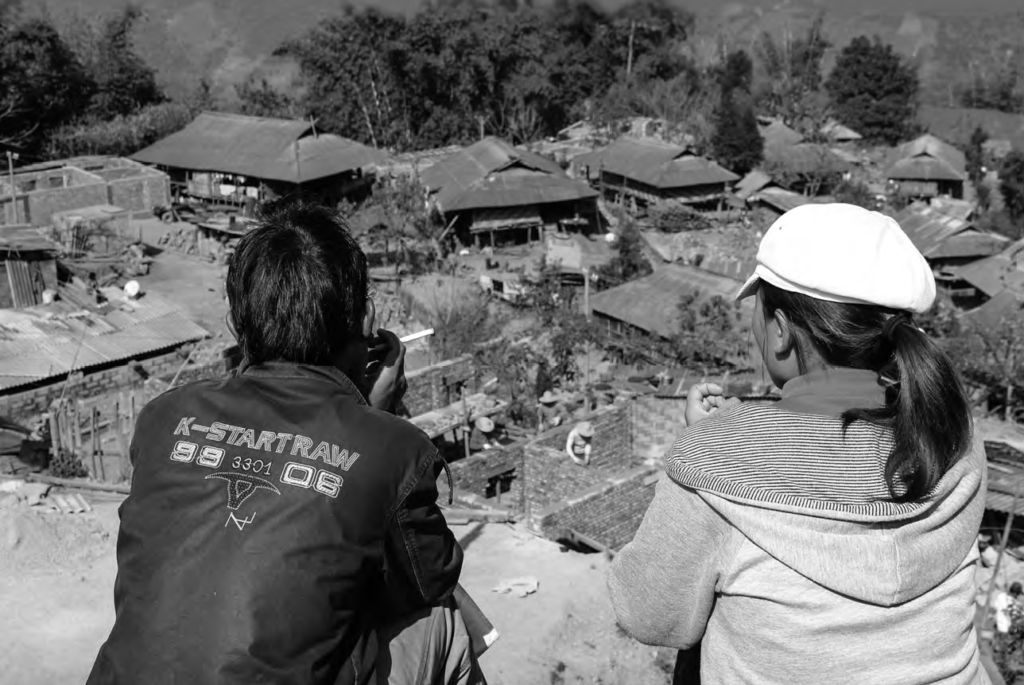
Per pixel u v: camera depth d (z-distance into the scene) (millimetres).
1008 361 33875
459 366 28266
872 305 2273
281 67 115125
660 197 64562
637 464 24734
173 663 2098
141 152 62469
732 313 40312
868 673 2115
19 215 51000
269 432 2318
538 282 46688
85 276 42438
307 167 59875
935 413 2137
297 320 2443
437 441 26609
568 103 91125
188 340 36719
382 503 2275
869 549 2104
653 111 85562
